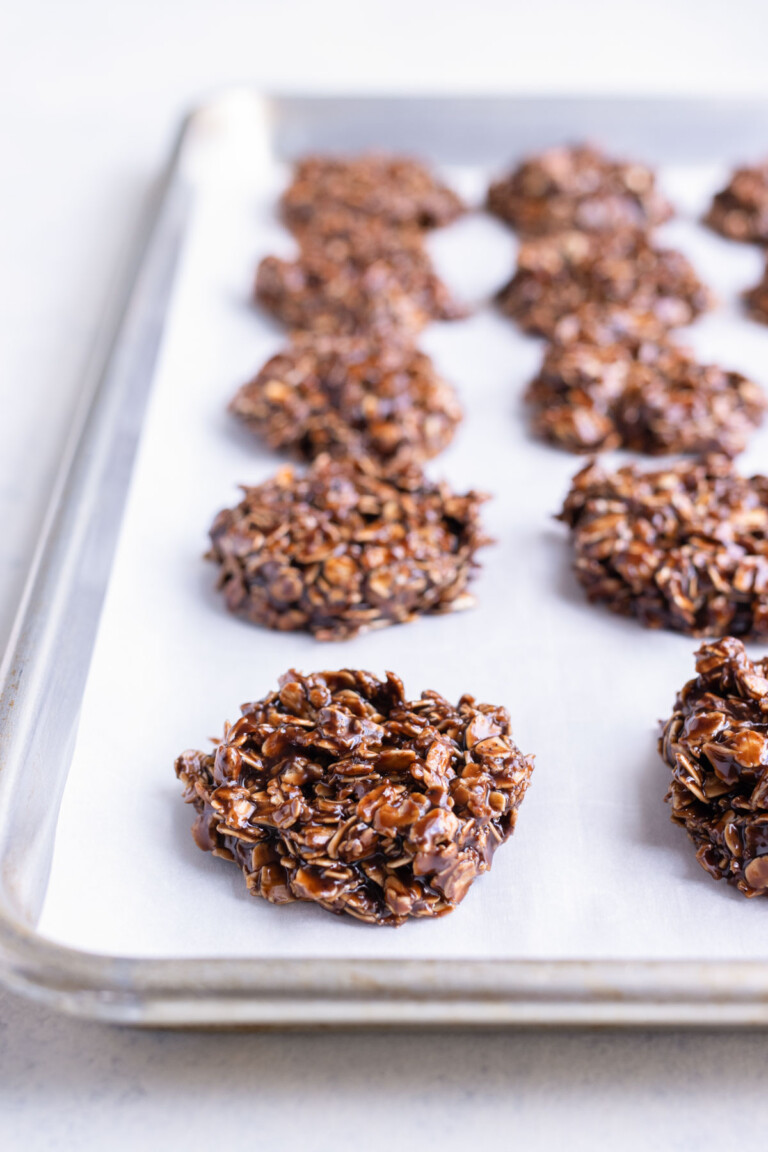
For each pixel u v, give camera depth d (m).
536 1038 0.31
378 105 0.60
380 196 0.56
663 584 0.39
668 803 0.35
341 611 0.39
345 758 0.33
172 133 0.66
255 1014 0.29
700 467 0.42
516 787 0.34
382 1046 0.31
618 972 0.29
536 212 0.56
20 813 0.33
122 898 0.33
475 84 0.72
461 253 0.56
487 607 0.40
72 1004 0.29
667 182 0.59
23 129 0.67
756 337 0.51
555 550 0.42
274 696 0.35
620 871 0.34
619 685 0.38
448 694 0.38
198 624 0.40
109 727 0.37
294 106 0.60
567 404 0.46
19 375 0.50
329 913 0.33
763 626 0.38
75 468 0.42
